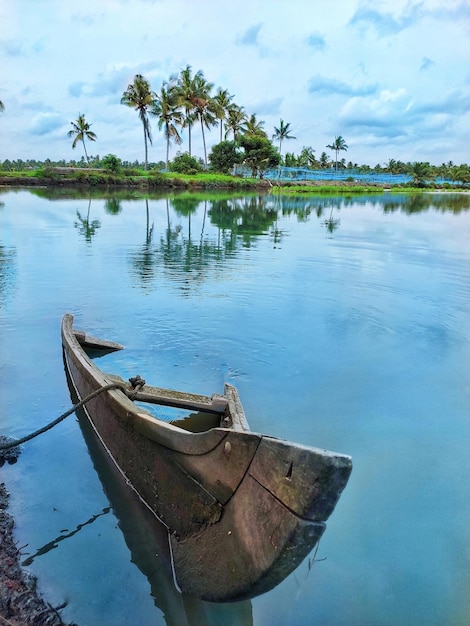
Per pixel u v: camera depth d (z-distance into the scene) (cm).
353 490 384
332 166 10100
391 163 10612
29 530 325
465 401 527
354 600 292
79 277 1016
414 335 719
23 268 1094
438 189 8988
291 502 215
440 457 428
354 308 838
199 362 611
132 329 715
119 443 385
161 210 2628
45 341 658
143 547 317
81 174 5081
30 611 265
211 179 5797
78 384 500
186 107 5638
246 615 281
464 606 288
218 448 266
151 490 337
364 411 501
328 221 2362
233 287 956
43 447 421
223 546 262
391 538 338
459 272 1130
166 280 1005
